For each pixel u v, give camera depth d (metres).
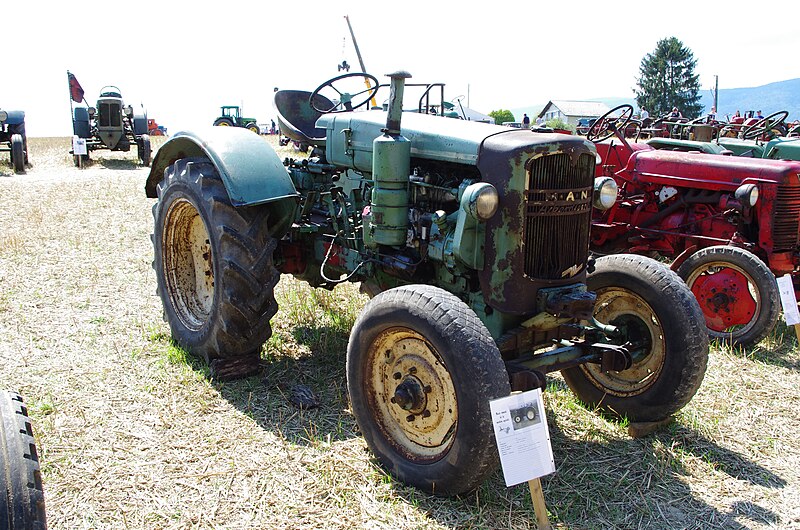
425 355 2.92
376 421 3.09
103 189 11.30
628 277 3.60
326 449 3.23
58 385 3.78
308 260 4.58
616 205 6.43
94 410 3.52
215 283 3.90
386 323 2.96
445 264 3.26
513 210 2.97
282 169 4.02
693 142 7.55
